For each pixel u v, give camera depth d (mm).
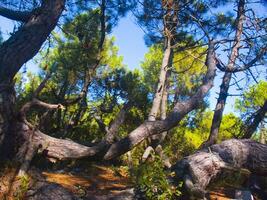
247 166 6770
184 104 6918
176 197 5879
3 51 6043
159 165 5719
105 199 5449
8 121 5711
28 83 12898
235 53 11156
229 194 7059
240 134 11992
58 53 11977
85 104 11055
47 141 6074
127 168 6594
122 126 11938
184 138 14539
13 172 5582
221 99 11211
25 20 7078
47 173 6598
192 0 11117
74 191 5824
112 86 12922
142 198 5516
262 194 7285
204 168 6109
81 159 6418
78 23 11953
